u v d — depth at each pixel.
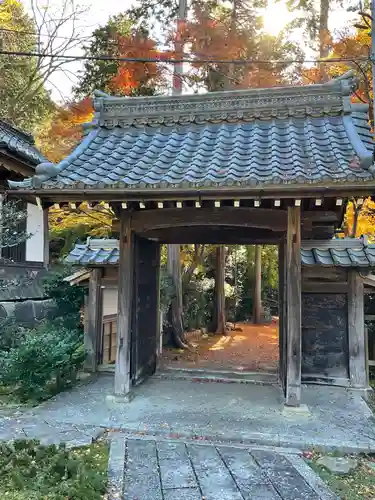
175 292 12.14
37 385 5.71
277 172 4.39
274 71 12.66
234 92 6.04
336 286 6.51
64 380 6.19
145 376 6.76
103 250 7.34
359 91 9.34
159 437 4.41
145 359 6.77
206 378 6.79
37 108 16.72
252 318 18.27
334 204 5.24
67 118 12.42
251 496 3.17
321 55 11.56
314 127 5.62
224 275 16.34
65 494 3.12
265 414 5.07
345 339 6.50
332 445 4.14
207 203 5.16
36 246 10.38
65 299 9.05
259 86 12.02
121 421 4.77
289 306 5.12
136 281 6.17
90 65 13.72
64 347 5.98
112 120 6.38
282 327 6.16
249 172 4.47
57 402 5.50
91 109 11.94
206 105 6.11
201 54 10.95
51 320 8.73
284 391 5.73
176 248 12.29
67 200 4.89
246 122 5.98
